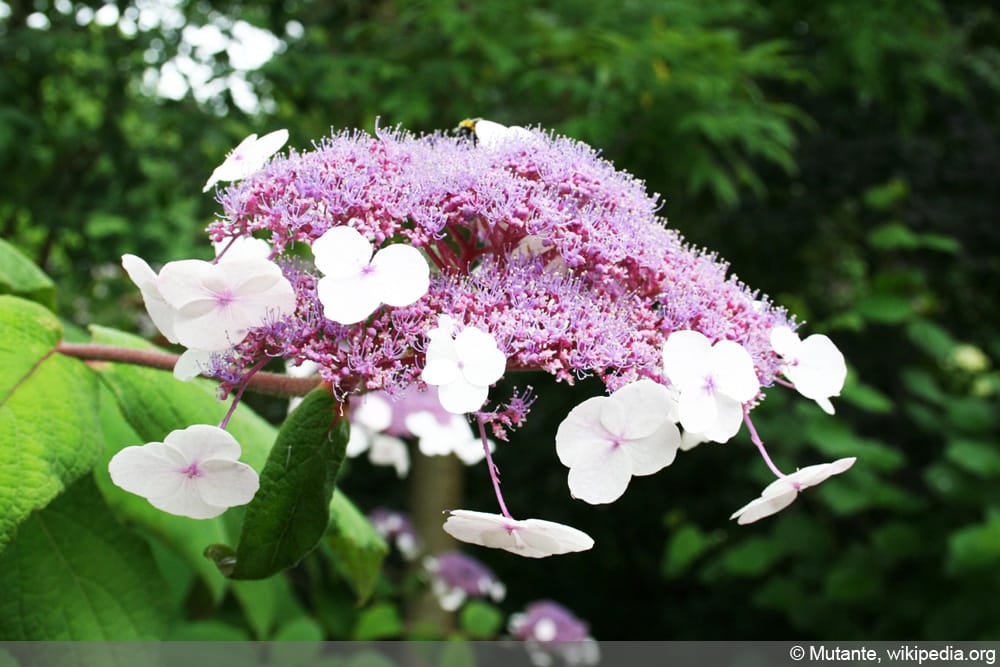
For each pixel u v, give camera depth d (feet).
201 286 4.24
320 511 4.65
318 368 4.57
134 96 19.85
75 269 19.47
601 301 4.98
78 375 5.44
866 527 24.90
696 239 29.14
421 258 4.32
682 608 29.99
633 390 4.31
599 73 18.12
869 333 27.76
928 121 33.40
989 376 28.25
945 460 23.12
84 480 5.87
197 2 19.33
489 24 19.25
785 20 28.09
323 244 4.30
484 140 5.83
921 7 26.68
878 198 26.71
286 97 19.53
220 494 4.30
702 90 18.61
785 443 22.25
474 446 9.41
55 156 18.72
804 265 31.78
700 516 29.84
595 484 4.38
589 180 5.31
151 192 20.03
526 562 31.07
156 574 5.86
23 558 5.53
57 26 18.88
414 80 18.94
